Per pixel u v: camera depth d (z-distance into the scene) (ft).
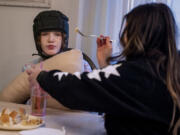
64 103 2.78
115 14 5.93
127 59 2.81
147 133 2.53
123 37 2.86
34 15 6.63
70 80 2.75
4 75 7.15
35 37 5.36
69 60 4.65
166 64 2.59
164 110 2.49
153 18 2.71
